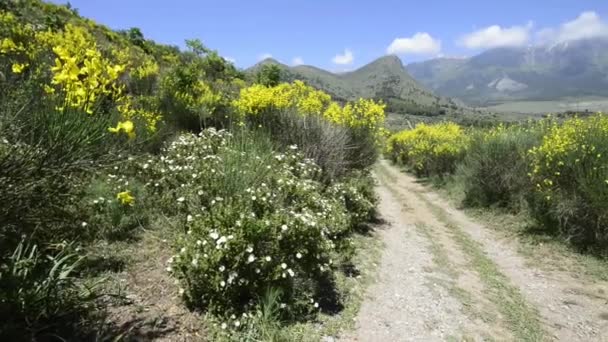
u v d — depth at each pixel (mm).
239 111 8328
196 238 3510
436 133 16078
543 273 5582
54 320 2482
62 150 2400
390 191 12805
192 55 22766
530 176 7738
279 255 3619
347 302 4094
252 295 3430
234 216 3662
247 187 4473
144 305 3002
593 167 6328
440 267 5594
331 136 7855
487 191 9391
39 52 6520
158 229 4285
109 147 2754
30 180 2389
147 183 4871
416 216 9023
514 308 4430
